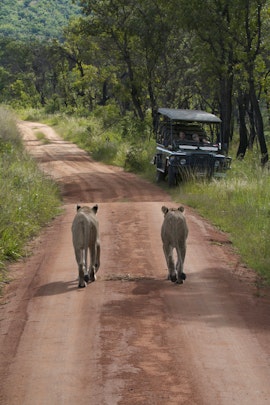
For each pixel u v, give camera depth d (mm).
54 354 14641
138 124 90125
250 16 63000
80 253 19875
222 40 64500
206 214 35125
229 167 50062
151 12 82250
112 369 13594
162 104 105500
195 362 14109
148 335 15820
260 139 63594
